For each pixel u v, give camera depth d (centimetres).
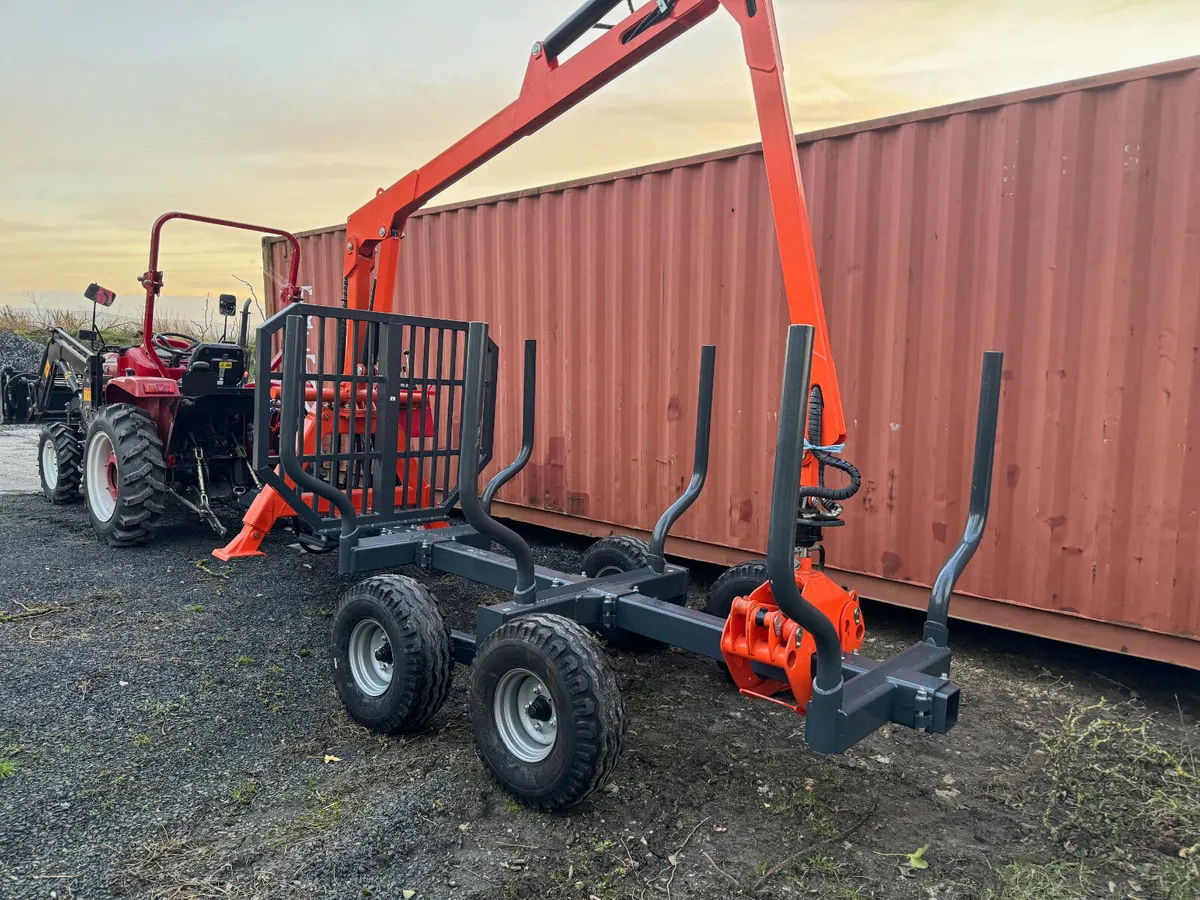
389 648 299
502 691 257
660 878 220
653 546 329
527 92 352
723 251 462
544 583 314
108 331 1633
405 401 468
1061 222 353
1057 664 394
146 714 307
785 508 188
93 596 440
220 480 586
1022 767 290
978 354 380
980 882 222
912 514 406
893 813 257
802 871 224
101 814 241
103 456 553
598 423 535
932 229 388
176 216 522
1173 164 326
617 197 508
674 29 288
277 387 528
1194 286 324
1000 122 366
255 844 229
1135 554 346
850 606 250
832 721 204
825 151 417
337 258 689
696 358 479
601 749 233
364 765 276
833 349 424
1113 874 226
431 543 346
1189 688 366
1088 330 351
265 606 433
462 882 216
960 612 398
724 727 313
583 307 535
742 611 239
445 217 621
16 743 281
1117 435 346
